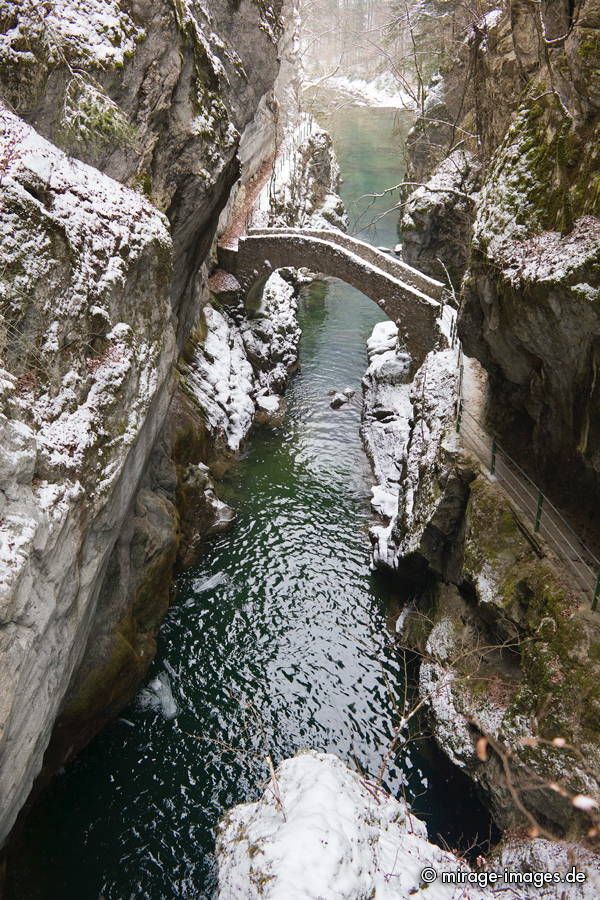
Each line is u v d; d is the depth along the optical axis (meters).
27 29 9.98
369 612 16.69
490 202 12.70
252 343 27.16
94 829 11.74
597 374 10.63
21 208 8.82
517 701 10.87
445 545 14.84
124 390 10.23
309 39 65.25
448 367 19.09
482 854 11.36
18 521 7.17
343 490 21.23
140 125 12.57
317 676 14.95
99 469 9.33
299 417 25.28
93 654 12.04
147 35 12.59
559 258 10.31
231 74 20.56
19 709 7.33
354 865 6.81
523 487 13.45
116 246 10.46
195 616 16.23
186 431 19.17
